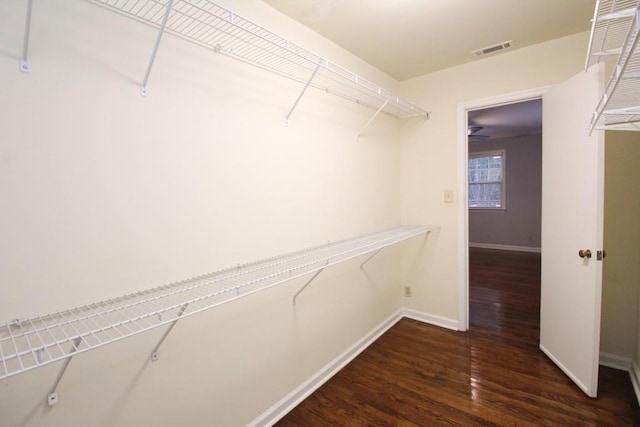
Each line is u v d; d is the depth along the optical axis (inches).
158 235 51.1
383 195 112.0
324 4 70.0
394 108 106.3
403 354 97.6
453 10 74.1
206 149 57.5
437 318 118.3
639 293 81.6
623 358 86.0
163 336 49.3
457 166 110.2
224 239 60.8
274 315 71.3
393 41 89.1
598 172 70.3
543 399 74.6
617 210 85.0
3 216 36.9
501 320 121.0
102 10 44.3
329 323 87.8
